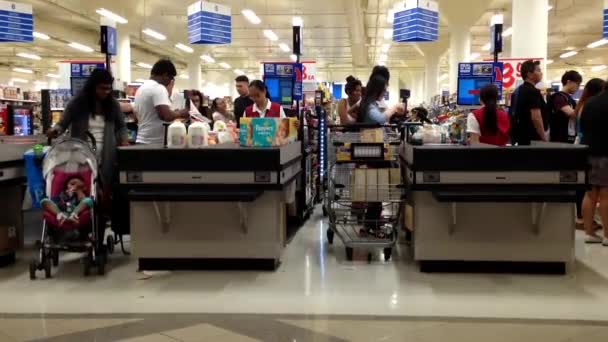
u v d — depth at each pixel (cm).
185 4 1838
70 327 314
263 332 304
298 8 1912
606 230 501
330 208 484
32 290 386
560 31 2414
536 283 392
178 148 409
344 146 468
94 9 1755
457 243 415
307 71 1344
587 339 292
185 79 3938
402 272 423
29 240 536
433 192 402
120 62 1959
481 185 399
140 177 410
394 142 506
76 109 460
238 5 1869
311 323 317
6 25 1268
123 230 485
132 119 654
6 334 304
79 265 454
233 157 404
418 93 3916
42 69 3353
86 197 416
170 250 429
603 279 400
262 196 420
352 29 2073
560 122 610
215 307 346
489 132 458
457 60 1847
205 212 425
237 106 674
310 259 464
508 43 2567
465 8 1788
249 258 427
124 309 344
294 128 494
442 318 324
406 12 1217
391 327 310
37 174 437
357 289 380
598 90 565
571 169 394
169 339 294
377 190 460
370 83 523
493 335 298
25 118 736
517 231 412
